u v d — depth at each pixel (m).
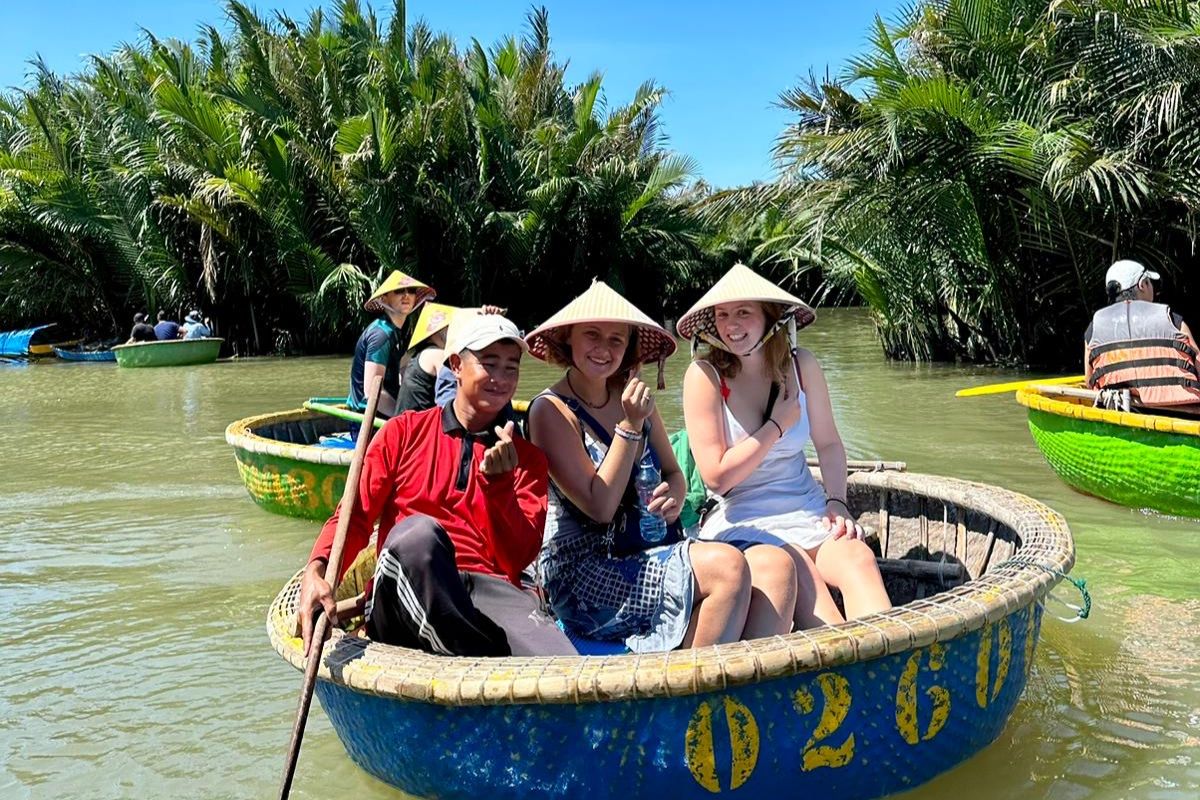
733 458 3.47
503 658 2.50
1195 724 3.16
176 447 8.91
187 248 21.78
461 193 20.48
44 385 15.51
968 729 2.80
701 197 25.83
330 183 20.09
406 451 2.97
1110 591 4.44
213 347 19.31
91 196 22.30
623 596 3.11
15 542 5.77
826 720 2.52
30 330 23.05
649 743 2.44
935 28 12.89
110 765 3.11
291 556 5.34
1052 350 13.53
